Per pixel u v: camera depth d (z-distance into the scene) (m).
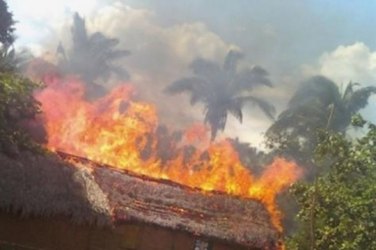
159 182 20.34
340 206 15.27
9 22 22.70
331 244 15.44
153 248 17.95
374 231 14.41
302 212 16.42
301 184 16.80
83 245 17.28
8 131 18.11
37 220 16.86
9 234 16.55
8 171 16.09
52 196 16.31
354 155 15.48
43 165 17.50
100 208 16.92
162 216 18.28
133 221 17.80
